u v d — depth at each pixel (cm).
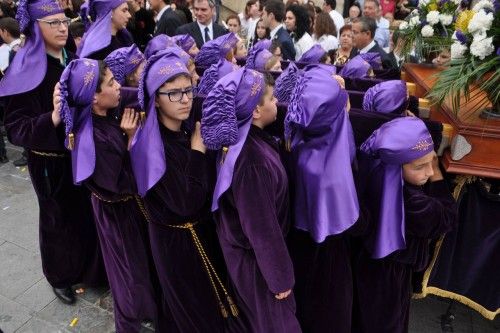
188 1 572
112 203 202
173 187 165
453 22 279
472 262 208
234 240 161
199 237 186
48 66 229
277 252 148
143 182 166
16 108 217
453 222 177
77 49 321
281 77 228
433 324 243
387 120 197
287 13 483
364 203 178
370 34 391
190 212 168
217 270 196
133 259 209
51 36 224
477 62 186
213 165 178
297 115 152
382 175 170
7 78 217
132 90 216
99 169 184
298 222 170
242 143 149
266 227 146
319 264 178
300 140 164
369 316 195
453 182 200
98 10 316
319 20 473
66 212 241
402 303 193
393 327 195
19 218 348
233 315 192
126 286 213
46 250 246
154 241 186
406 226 174
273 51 343
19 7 218
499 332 238
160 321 216
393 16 671
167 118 173
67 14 452
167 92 161
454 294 219
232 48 327
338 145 155
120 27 330
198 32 444
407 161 160
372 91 217
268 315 165
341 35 417
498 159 179
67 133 175
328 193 156
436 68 307
